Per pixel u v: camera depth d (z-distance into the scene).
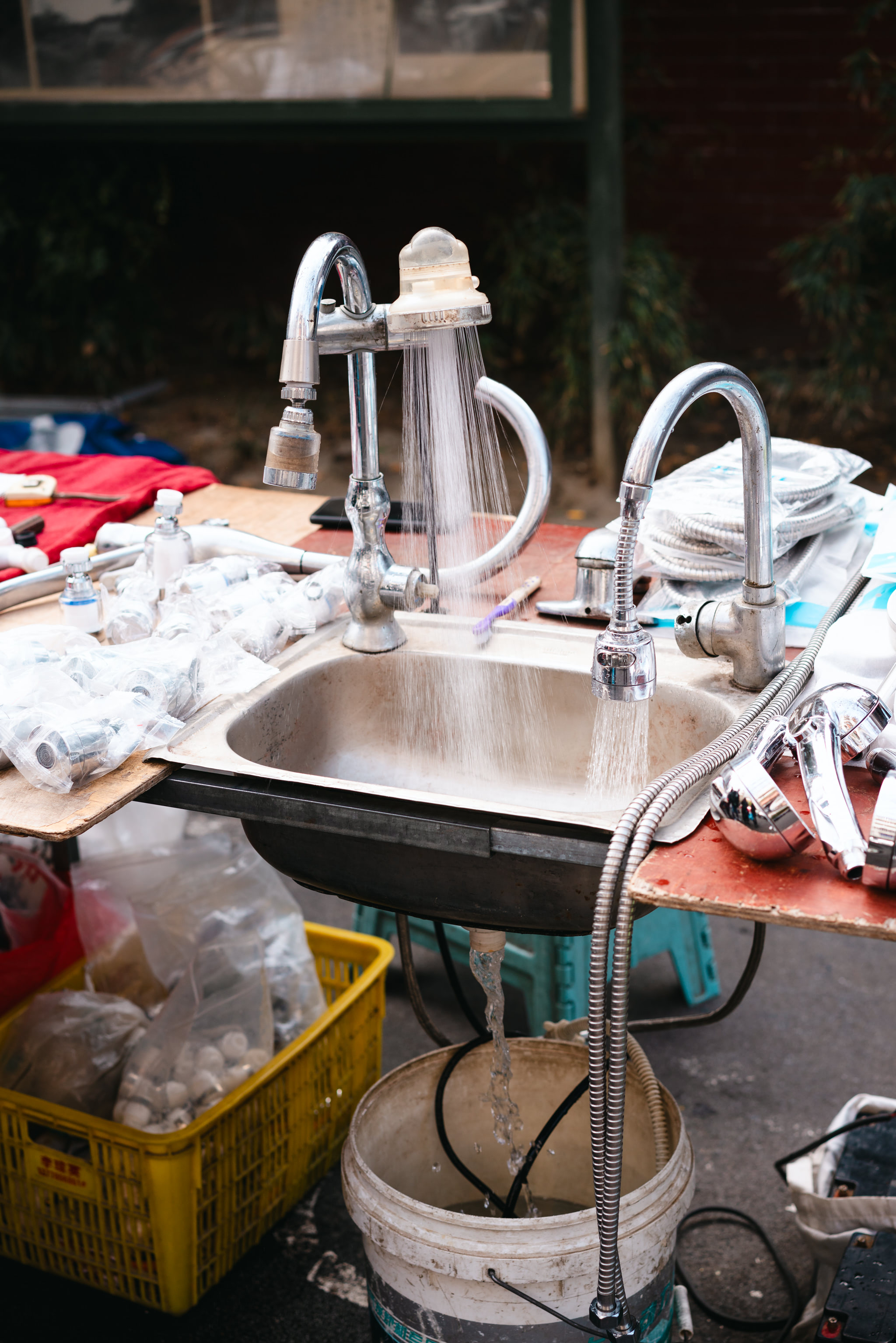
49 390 6.12
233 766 1.26
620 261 4.57
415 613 1.65
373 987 1.91
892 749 1.15
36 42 4.30
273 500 2.17
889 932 0.96
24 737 1.25
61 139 4.76
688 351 5.45
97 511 2.04
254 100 4.22
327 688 1.57
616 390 4.81
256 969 1.83
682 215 5.69
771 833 1.03
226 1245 1.71
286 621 1.59
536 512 1.54
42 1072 1.75
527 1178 1.59
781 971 2.40
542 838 1.12
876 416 5.36
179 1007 1.78
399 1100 1.50
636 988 2.34
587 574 1.61
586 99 4.27
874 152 5.38
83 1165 1.63
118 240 5.60
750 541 1.33
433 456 1.51
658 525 1.62
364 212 6.15
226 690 1.44
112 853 1.93
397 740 1.62
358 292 1.33
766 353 5.78
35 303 5.68
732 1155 1.94
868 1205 1.49
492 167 5.90
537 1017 2.04
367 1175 1.33
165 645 1.46
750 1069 2.13
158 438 5.43
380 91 4.13
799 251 5.05
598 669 1.14
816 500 1.63
